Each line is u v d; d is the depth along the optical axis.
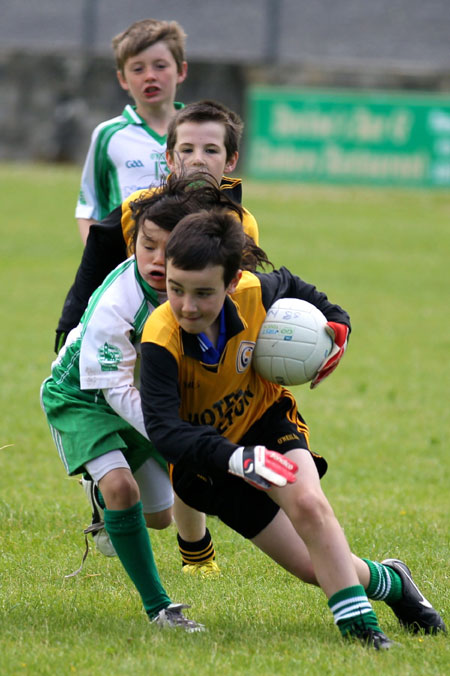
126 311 13.01
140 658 11.62
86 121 99.25
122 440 13.45
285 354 12.73
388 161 87.69
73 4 113.12
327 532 11.95
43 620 13.28
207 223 11.50
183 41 21.48
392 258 65.81
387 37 110.94
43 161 99.75
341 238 71.50
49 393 13.95
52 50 103.38
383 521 19.66
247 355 12.66
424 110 86.38
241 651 11.91
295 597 14.70
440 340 44.25
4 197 81.88
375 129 87.25
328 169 88.69
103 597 14.65
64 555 17.06
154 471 14.88
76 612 13.70
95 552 17.31
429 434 28.56
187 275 11.41
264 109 88.19
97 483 13.24
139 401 12.78
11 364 36.69
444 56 109.12
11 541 17.73
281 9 113.06
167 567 16.53
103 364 12.86
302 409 31.56
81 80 98.75
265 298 12.95
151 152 21.02
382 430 28.89
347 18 112.19
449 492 22.70
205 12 113.75
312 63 97.06
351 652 11.74
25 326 44.25
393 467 24.84
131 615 13.67
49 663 11.52
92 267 14.89
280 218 77.00
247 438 12.96
